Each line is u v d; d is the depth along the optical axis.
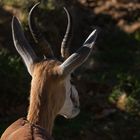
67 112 14.59
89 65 29.58
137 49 32.62
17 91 24.95
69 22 14.63
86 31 32.53
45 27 28.05
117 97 26.73
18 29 14.45
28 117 13.88
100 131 24.06
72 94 14.75
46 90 13.83
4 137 13.22
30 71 14.20
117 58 31.23
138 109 26.02
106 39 33.16
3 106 24.36
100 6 36.06
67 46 14.70
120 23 34.81
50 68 14.00
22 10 26.14
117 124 24.72
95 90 27.31
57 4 28.02
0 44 27.86
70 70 13.84
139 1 37.03
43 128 13.29
